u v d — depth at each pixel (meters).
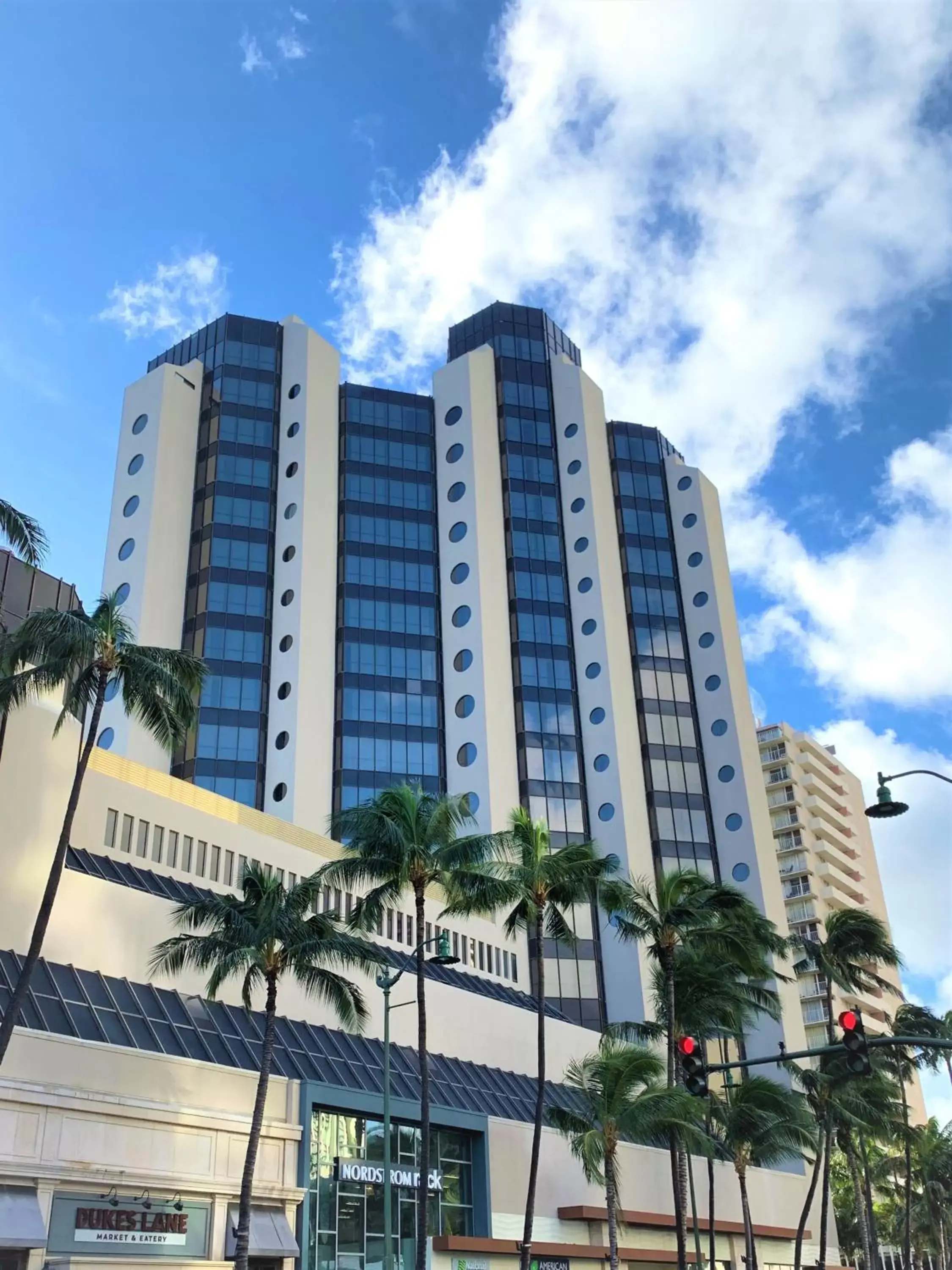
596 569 88.81
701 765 87.12
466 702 81.25
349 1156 41.25
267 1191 36.41
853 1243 91.19
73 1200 30.88
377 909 37.19
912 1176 85.56
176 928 41.66
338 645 81.25
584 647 86.69
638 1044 66.19
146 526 79.81
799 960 83.44
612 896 44.06
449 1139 46.88
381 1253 40.88
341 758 76.69
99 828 44.53
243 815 52.16
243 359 88.50
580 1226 51.75
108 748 72.25
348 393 92.19
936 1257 103.81
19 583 39.97
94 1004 36.28
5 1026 25.98
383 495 88.31
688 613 93.38
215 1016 41.47
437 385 95.38
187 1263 32.88
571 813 79.88
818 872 119.38
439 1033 52.75
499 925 68.56
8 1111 29.72
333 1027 46.97
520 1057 58.12
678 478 98.88
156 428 83.56
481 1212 46.25
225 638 77.25
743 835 83.81
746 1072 53.38
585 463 93.19
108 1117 32.34
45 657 30.17
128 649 31.03
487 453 91.69
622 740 82.94
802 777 124.38
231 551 80.56
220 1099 36.59
